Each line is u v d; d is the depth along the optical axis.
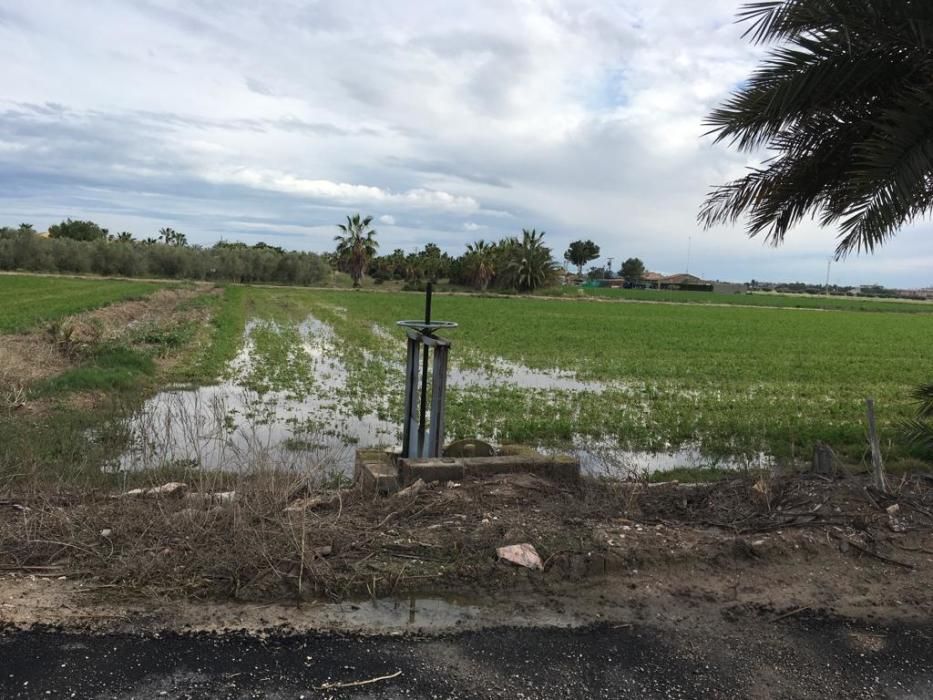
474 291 90.94
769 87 8.20
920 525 5.92
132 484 7.15
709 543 5.29
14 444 8.18
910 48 7.45
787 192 9.68
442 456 7.17
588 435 11.43
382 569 4.62
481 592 4.52
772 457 10.23
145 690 3.28
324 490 6.64
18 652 3.53
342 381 15.87
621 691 3.50
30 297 36.44
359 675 3.51
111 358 15.12
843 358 25.50
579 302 75.75
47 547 4.73
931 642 4.14
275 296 56.03
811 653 3.96
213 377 15.26
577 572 4.80
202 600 4.22
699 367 21.17
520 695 3.42
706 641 4.05
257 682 3.40
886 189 7.19
